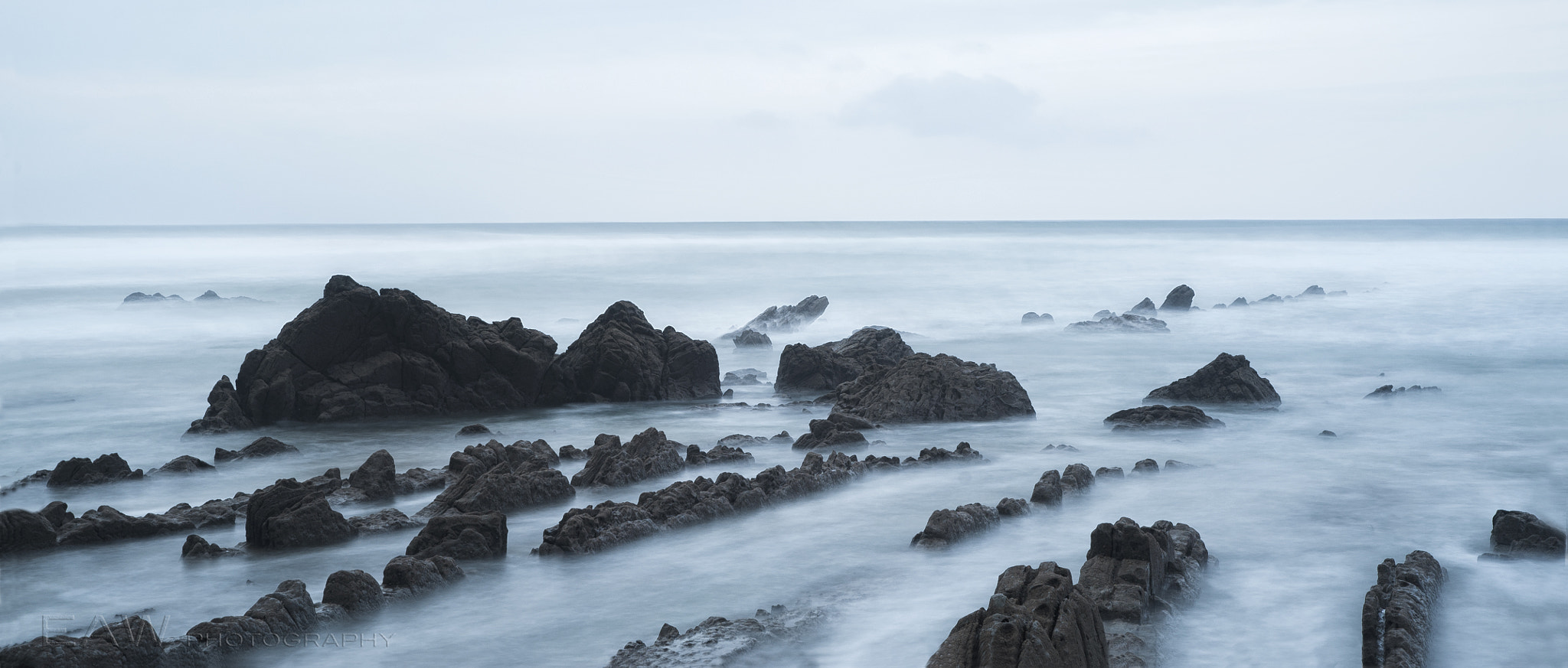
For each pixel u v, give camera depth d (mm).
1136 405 35094
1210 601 14953
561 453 25562
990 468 24469
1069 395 37688
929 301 76812
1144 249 151000
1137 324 59531
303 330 32875
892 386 32469
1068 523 19172
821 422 28484
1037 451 26688
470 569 16594
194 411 35312
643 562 17031
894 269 105125
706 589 15734
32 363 46875
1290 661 12734
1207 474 23578
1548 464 24578
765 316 62125
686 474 23797
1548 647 13273
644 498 19812
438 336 34656
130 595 15484
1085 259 122125
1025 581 12852
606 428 31328
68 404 36688
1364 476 23359
